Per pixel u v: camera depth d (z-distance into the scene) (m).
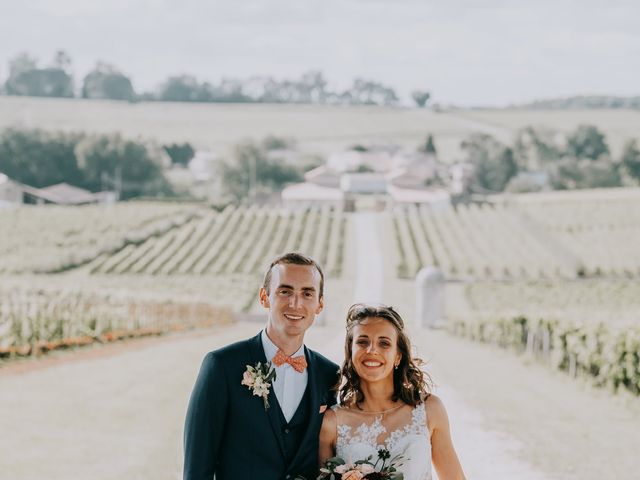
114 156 131.38
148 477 8.56
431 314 46.28
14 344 18.67
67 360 18.33
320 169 127.44
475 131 194.00
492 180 147.50
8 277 65.62
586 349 18.41
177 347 23.88
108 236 83.31
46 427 11.08
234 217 93.94
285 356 4.37
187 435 4.26
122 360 19.17
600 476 9.01
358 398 4.67
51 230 87.12
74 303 23.97
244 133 184.50
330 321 48.34
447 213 97.75
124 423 11.59
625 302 59.06
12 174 129.00
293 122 198.75
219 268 72.69
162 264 74.44
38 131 136.00
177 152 164.62
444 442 4.72
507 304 58.56
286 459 4.27
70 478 8.52
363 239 84.94
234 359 4.32
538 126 172.75
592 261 74.69
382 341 4.56
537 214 95.81
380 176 129.00
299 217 94.44
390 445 4.54
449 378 18.16
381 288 64.62
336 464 4.32
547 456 9.97
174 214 95.25
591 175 147.25
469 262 73.81
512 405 14.23
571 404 14.73
